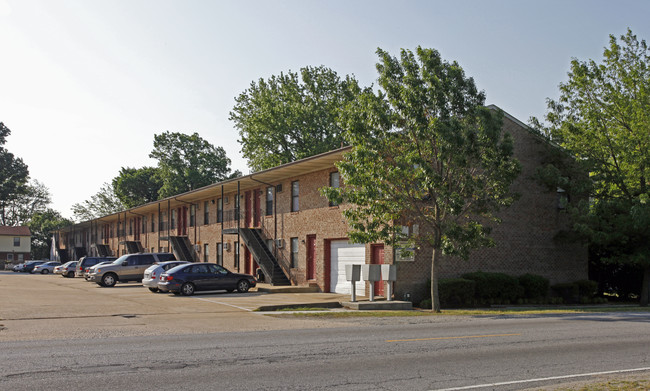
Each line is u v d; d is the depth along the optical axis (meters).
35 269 62.59
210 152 74.94
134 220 59.09
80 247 72.44
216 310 19.09
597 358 9.89
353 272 22.17
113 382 7.63
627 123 26.48
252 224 36.16
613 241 26.70
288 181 32.09
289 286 29.73
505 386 7.66
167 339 11.99
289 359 9.47
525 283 26.23
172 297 24.05
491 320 16.88
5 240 91.56
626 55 26.72
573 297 27.83
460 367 8.95
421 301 23.78
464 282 24.00
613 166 26.53
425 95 19.38
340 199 20.20
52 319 16.30
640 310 22.31
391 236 23.67
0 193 97.00
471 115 19.73
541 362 9.47
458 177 20.00
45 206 120.62
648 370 8.89
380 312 19.73
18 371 8.32
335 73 50.22
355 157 19.47
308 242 29.94
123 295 25.00
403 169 19.72
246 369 8.59
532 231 27.81
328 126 48.41
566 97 27.48
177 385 7.49
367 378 8.05
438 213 20.14
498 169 19.88
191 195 41.62
